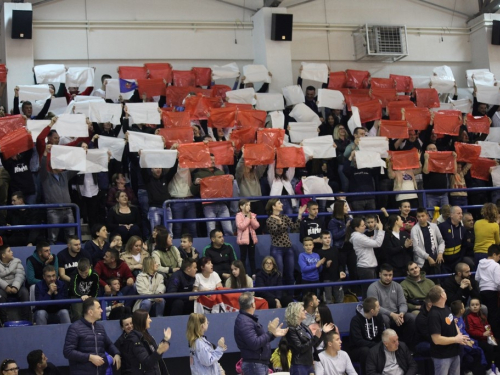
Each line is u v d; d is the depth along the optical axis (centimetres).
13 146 1093
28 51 1459
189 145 1137
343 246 1043
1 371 763
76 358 766
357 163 1182
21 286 955
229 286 955
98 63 1549
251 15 1658
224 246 1027
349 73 1557
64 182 1111
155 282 928
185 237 1005
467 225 1112
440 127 1316
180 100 1386
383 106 1463
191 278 936
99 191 1170
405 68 1747
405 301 943
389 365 868
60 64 1448
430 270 1045
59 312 905
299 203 1195
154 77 1448
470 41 1791
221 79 1605
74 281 892
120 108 1235
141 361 759
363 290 1008
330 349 840
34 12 1523
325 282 988
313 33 1698
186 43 1611
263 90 1530
